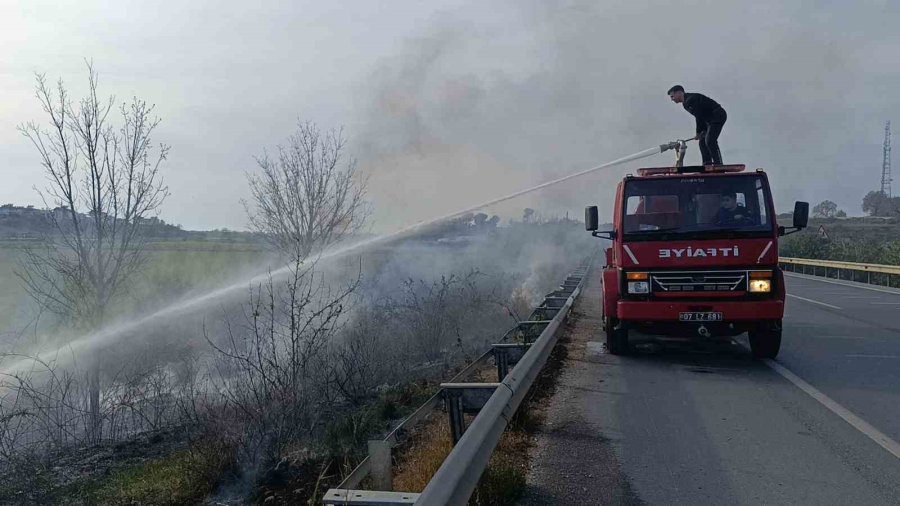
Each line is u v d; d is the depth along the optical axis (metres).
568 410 7.70
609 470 5.70
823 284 28.88
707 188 10.14
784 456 6.02
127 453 7.71
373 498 4.22
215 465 6.48
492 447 4.93
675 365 10.42
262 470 6.55
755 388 8.74
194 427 8.07
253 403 7.49
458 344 12.54
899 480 5.42
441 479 3.87
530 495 5.16
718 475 5.56
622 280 10.19
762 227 9.85
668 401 8.09
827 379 9.28
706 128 12.19
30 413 7.66
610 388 8.83
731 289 9.80
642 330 10.59
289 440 7.06
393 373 10.64
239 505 5.90
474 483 4.30
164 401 8.85
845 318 16.28
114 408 8.62
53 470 7.07
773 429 6.86
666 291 9.97
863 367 10.12
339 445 7.00
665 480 5.46
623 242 10.18
